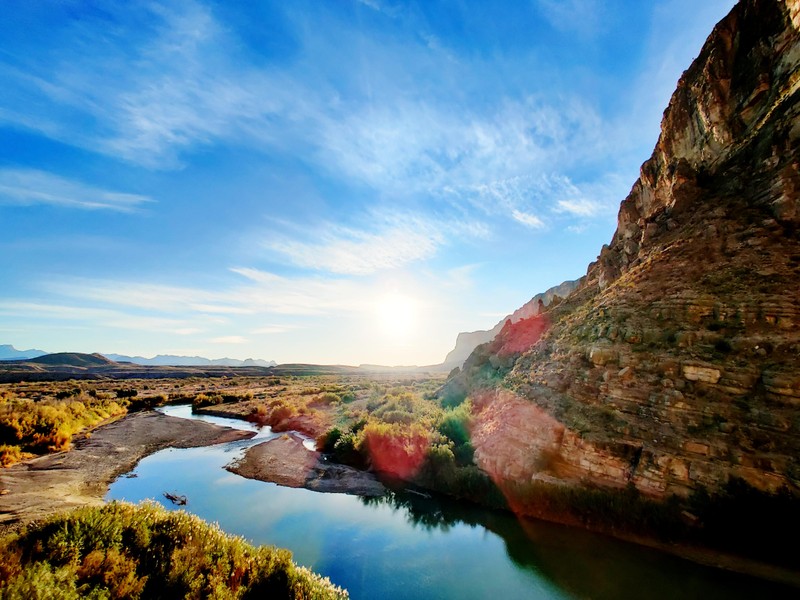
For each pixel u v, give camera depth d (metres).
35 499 17.42
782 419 12.08
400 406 38.00
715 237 19.34
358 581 12.80
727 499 11.91
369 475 23.75
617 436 15.38
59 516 8.56
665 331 17.05
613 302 21.48
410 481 22.39
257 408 47.41
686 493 12.80
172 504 19.41
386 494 20.66
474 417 27.88
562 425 17.55
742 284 16.28
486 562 13.71
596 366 18.41
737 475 11.97
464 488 19.59
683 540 12.55
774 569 10.92
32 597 5.73
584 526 14.84
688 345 15.77
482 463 20.41
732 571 11.47
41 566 6.55
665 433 14.26
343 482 22.59
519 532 15.36
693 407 14.09
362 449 26.59
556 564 13.00
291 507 19.16
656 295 19.06
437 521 17.36
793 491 10.91
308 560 14.19
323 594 9.41
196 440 34.09
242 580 8.88
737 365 14.00
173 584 7.71
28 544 7.62
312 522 17.44
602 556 13.07
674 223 23.53
